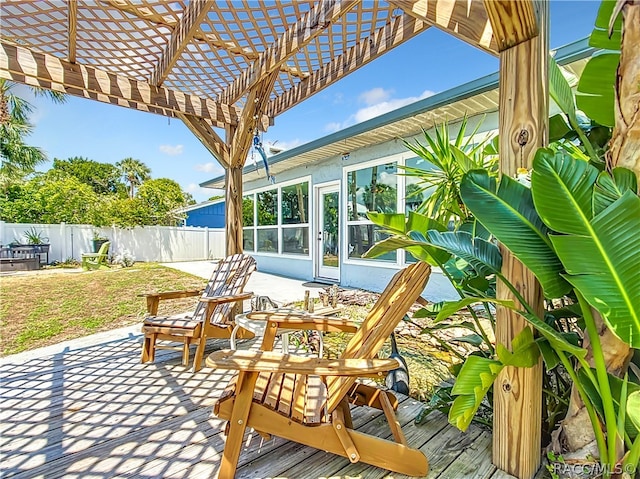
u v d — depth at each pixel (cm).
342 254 669
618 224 109
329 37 264
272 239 890
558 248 115
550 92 165
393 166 566
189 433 189
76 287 698
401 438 163
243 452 171
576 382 135
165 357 309
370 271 614
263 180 916
